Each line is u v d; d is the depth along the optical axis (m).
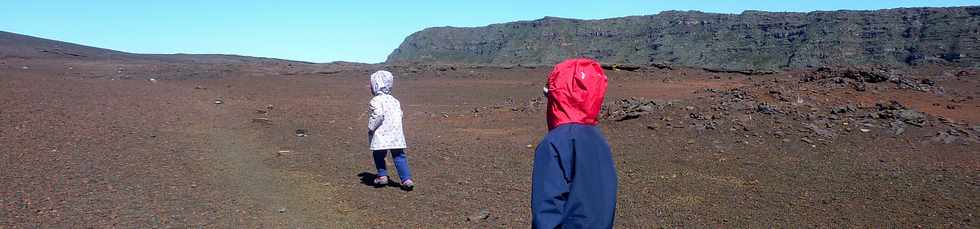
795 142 10.14
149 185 7.11
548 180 3.06
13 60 34.69
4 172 7.32
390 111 7.36
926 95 16.20
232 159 8.89
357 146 10.31
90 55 46.00
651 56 159.38
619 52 163.38
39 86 16.41
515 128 12.48
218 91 20.23
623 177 8.05
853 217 6.25
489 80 27.91
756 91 15.15
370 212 6.41
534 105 15.65
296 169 8.38
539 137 11.34
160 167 8.08
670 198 6.99
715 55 151.12
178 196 6.72
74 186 6.89
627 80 27.25
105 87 18.08
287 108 15.61
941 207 6.57
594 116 3.18
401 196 7.06
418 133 12.09
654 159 9.12
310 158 9.17
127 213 6.03
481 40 187.25
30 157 8.20
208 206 6.40
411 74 30.39
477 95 21.34
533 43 174.62
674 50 157.25
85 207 6.14
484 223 6.09
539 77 28.89
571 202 3.05
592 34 172.38
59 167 7.76
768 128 11.05
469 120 13.87
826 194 7.11
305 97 19.61
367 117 14.26
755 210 6.50
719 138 10.50
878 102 13.96
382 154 7.43
